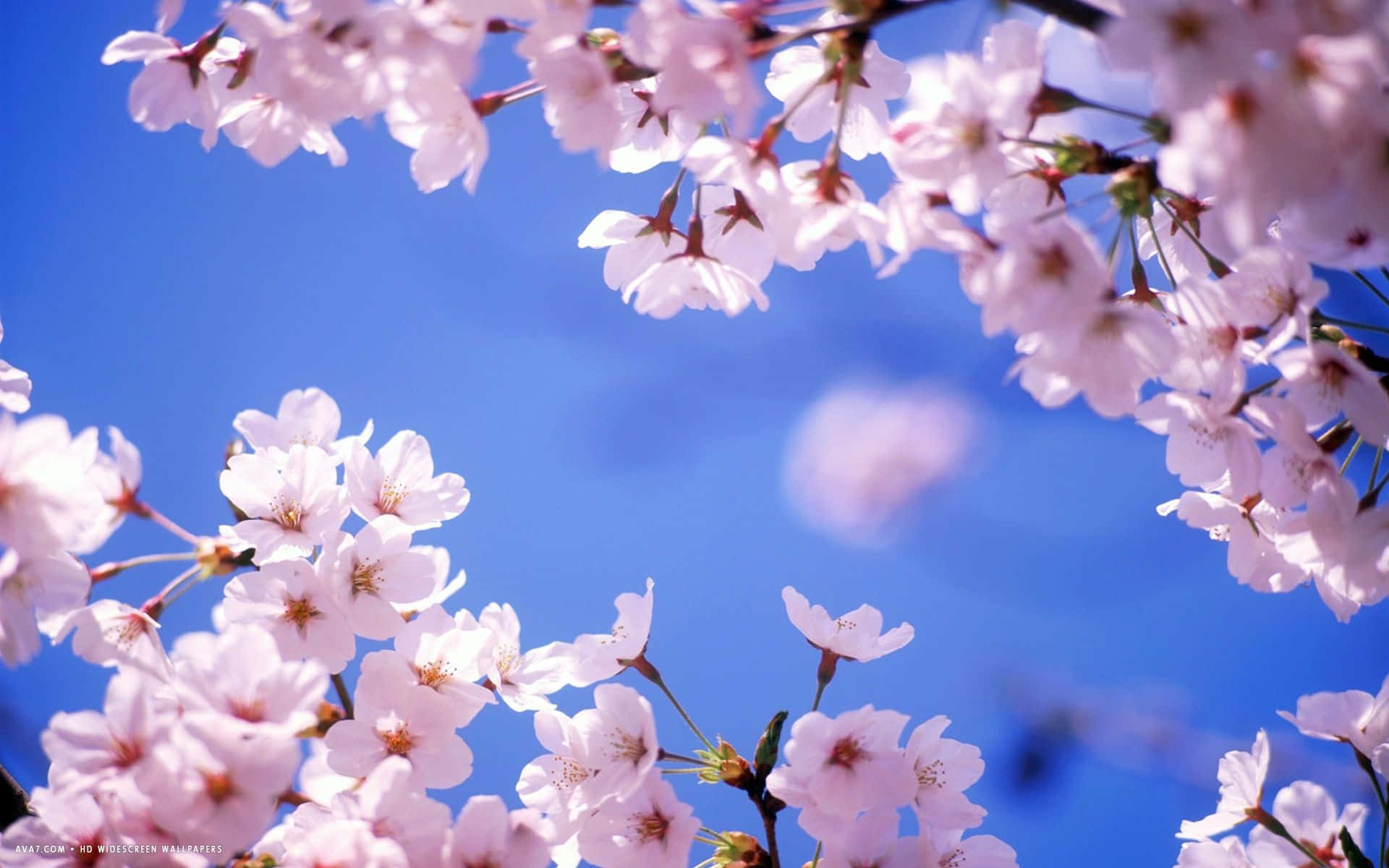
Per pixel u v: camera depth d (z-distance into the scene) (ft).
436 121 3.92
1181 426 3.91
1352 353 3.92
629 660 4.15
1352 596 3.92
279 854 4.01
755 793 4.05
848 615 4.15
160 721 3.91
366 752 4.06
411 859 3.98
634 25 3.79
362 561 4.08
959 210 3.86
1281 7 3.71
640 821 4.05
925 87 3.86
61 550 3.95
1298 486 3.90
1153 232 3.96
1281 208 3.76
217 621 4.06
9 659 3.92
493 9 3.83
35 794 3.92
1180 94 3.71
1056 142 3.87
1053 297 3.80
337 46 3.84
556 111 3.91
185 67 4.07
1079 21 3.76
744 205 4.07
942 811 4.07
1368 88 3.71
